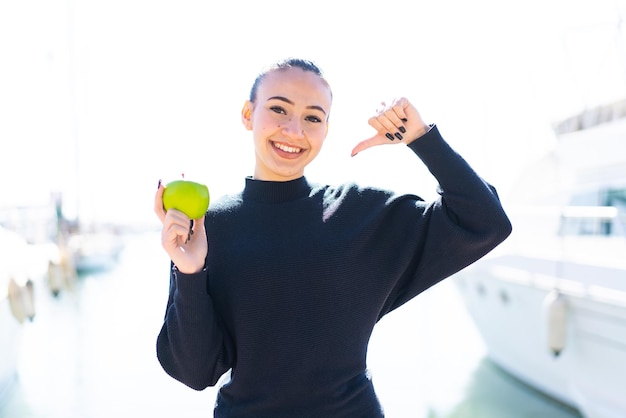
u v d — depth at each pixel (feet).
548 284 14.99
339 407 4.60
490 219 4.67
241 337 4.64
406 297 5.24
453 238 4.75
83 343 24.94
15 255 20.95
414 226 5.00
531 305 16.05
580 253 17.16
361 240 4.83
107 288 44.96
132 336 26.37
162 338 4.73
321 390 4.60
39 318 30.78
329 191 5.23
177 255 4.25
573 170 21.50
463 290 19.72
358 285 4.79
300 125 4.83
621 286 13.32
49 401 17.57
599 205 19.80
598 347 13.70
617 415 13.21
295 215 4.95
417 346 23.86
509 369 18.78
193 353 4.42
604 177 19.98
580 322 14.14
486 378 19.06
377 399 4.83
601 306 13.38
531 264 16.25
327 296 4.68
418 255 5.05
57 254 36.65
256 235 4.86
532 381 17.53
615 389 13.39
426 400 17.15
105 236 65.82
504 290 17.10
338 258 4.74
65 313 32.32
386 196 5.17
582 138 20.94
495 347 19.01
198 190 4.33
